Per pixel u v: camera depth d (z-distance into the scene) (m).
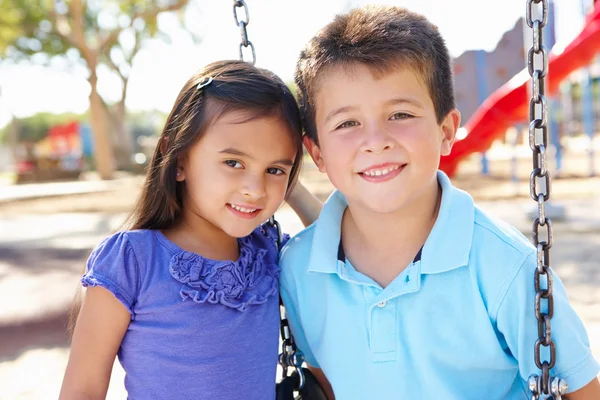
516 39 13.25
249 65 1.83
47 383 3.64
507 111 7.24
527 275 1.54
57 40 21.47
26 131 38.97
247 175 1.71
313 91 1.67
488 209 8.42
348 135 1.58
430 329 1.59
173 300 1.67
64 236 8.80
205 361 1.68
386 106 1.55
